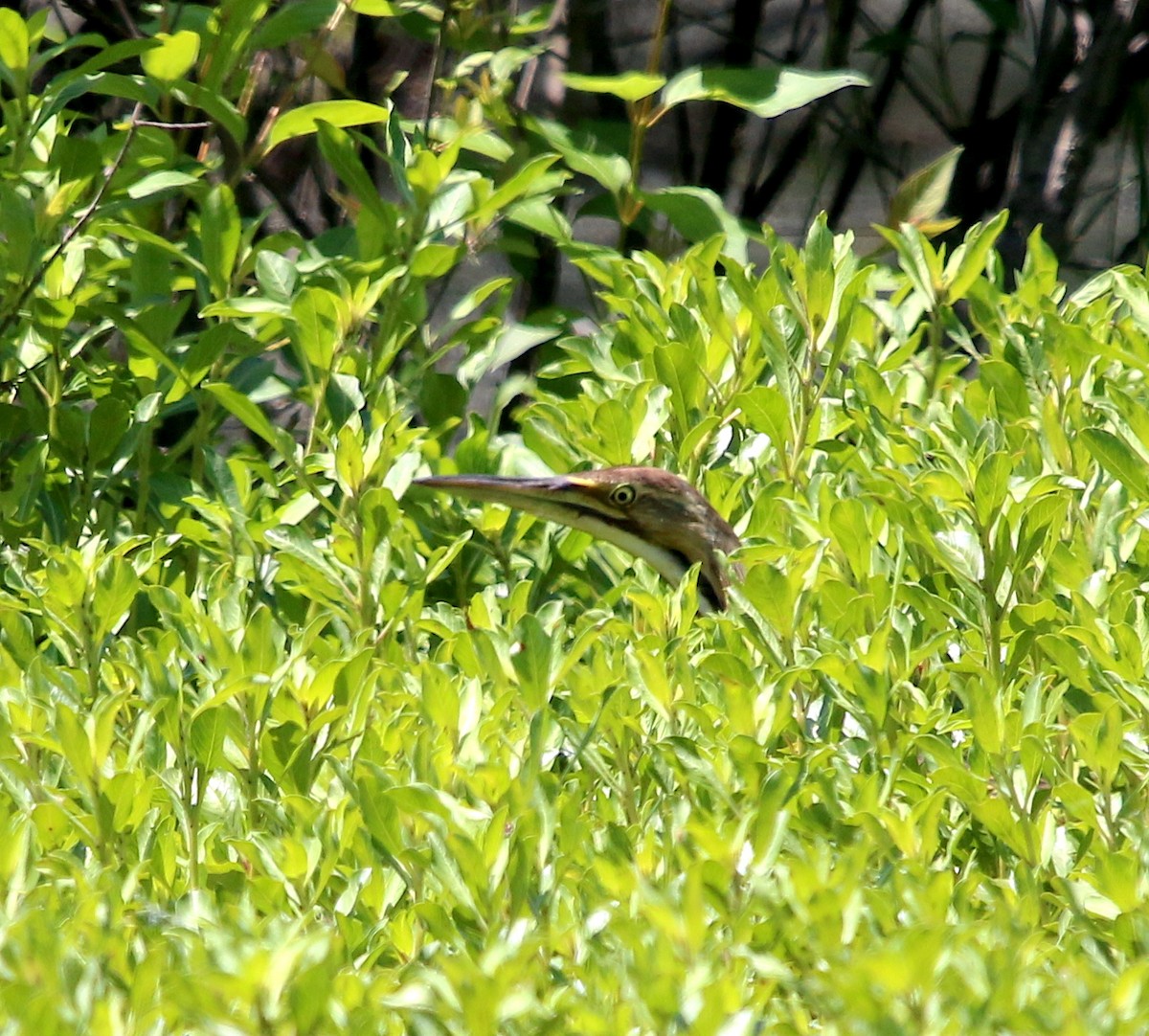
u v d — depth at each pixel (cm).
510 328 1287
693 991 480
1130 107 1862
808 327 1030
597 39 1884
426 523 1107
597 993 527
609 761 768
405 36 1814
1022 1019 468
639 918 558
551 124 1420
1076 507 922
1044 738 689
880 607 816
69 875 643
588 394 1155
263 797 735
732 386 1108
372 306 1260
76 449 1116
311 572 919
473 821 615
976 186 2002
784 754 752
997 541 791
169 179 1188
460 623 888
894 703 762
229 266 1165
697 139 2356
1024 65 1973
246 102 1486
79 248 1188
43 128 1260
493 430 1230
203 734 684
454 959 522
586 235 2391
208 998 477
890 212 1392
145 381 1173
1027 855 643
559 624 941
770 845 580
